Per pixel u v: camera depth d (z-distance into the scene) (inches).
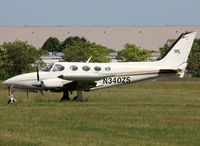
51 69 2787.9
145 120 1903.3
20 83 2753.4
